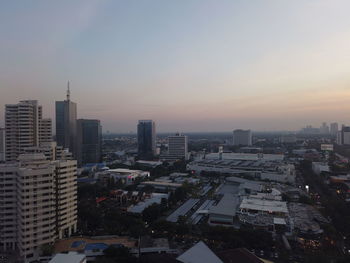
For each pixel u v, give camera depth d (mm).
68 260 143625
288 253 185375
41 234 194125
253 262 152000
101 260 158500
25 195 189125
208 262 149375
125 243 199375
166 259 158375
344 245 197375
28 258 187750
